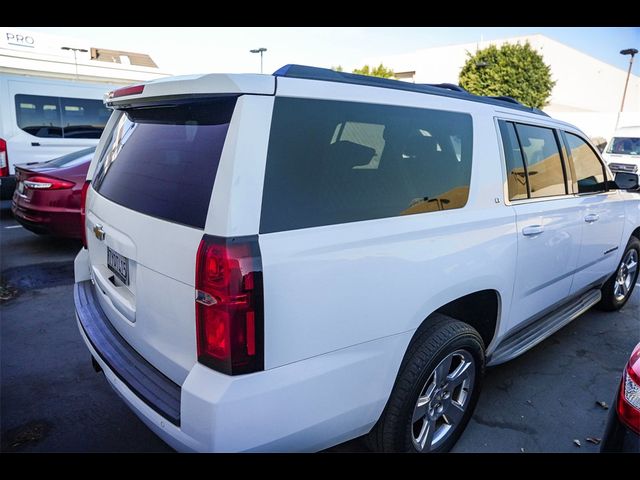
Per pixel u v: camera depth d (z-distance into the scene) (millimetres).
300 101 1804
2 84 8039
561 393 3189
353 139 1976
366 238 1883
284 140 1733
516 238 2652
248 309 1561
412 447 2266
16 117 8234
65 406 2877
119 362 2047
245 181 1604
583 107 35938
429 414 2359
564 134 3447
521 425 2828
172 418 1694
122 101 2266
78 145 8906
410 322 2055
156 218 1881
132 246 2008
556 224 3057
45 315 4203
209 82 1691
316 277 1719
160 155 2062
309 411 1761
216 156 1703
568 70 33375
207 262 1573
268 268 1598
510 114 2875
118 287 2268
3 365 3330
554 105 32531
